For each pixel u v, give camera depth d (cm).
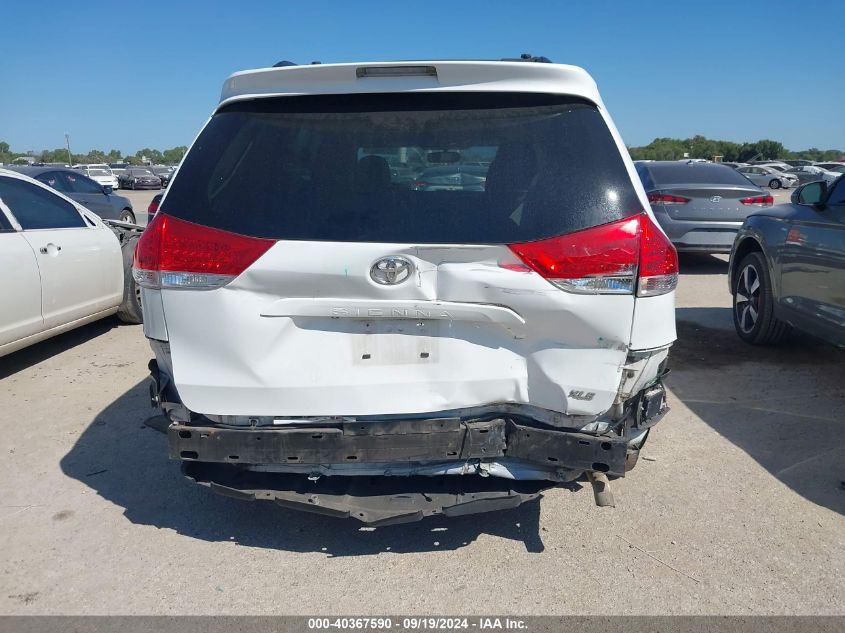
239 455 261
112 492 362
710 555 303
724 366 556
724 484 365
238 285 255
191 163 270
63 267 565
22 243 523
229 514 340
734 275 629
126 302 681
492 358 258
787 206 567
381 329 256
